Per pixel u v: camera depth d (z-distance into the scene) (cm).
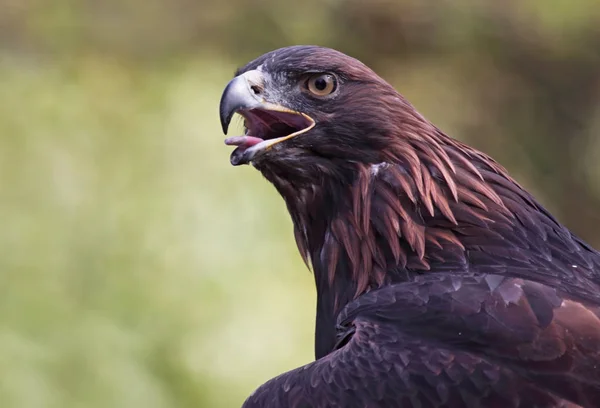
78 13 1605
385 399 535
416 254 629
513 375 530
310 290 1325
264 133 684
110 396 1237
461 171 638
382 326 573
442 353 544
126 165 1407
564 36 1747
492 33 1731
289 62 664
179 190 1377
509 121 1767
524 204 641
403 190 637
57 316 1275
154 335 1277
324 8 1667
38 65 1561
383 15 1681
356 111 650
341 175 656
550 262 613
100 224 1356
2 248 1323
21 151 1409
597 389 519
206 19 1639
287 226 1363
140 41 1598
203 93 1500
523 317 550
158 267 1320
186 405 1246
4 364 1226
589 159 1814
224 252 1330
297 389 554
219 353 1272
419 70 1720
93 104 1478
